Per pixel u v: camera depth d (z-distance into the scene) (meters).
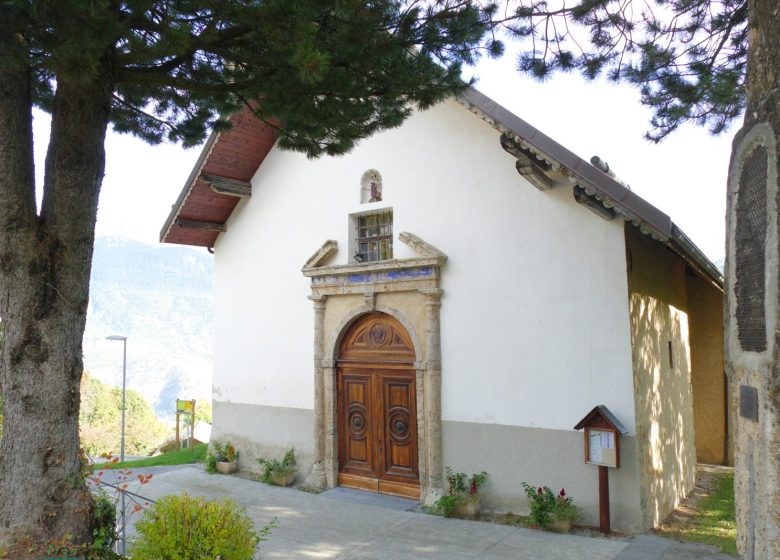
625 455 7.29
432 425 8.64
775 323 3.41
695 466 10.10
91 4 3.59
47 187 5.20
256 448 10.88
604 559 6.48
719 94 6.95
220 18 4.67
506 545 6.99
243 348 11.23
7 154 5.00
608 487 7.30
